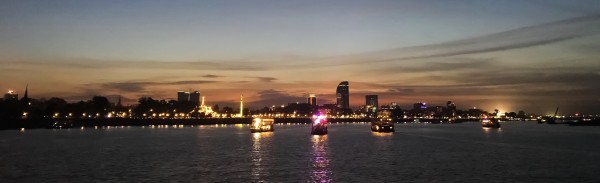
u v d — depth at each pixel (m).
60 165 91.06
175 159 102.31
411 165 91.75
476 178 75.31
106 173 80.12
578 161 99.25
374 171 83.06
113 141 168.38
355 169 85.75
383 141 172.38
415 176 77.25
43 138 184.25
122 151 123.00
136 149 130.12
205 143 158.25
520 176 77.62
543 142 163.62
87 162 96.38
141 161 98.12
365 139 186.88
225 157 106.81
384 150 128.38
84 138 187.50
